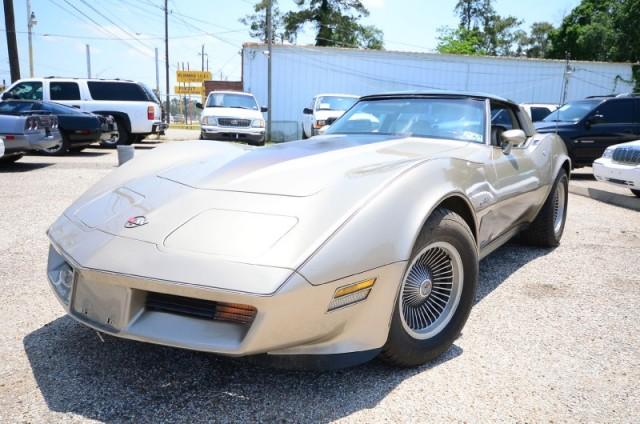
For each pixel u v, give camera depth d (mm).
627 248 4496
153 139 17703
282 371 2229
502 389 2117
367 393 2066
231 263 1738
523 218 3785
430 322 2326
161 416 1881
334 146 2930
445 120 3477
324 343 1914
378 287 1929
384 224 1964
